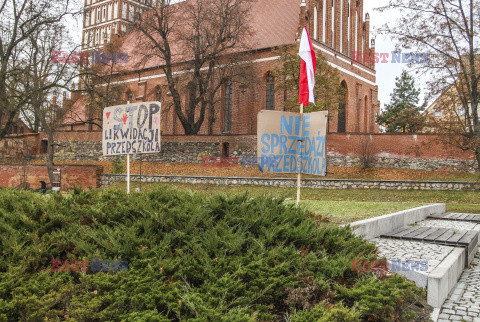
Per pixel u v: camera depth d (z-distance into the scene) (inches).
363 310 177.5
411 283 205.5
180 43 1859.0
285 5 1739.7
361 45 1863.9
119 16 2480.3
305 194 1054.4
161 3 1551.4
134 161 1561.3
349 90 1740.9
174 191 289.6
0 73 1169.4
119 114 349.7
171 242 220.5
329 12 1667.1
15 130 1980.8
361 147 1234.0
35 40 1219.9
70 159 1747.0
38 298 175.9
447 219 572.7
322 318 157.5
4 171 1459.2
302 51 327.3
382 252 311.0
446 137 890.1
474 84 836.0
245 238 226.7
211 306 166.2
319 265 209.5
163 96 1899.6
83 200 265.6
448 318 204.8
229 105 1752.0
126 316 165.2
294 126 318.7
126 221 236.5
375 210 510.0
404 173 1169.4
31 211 243.0
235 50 1649.9
